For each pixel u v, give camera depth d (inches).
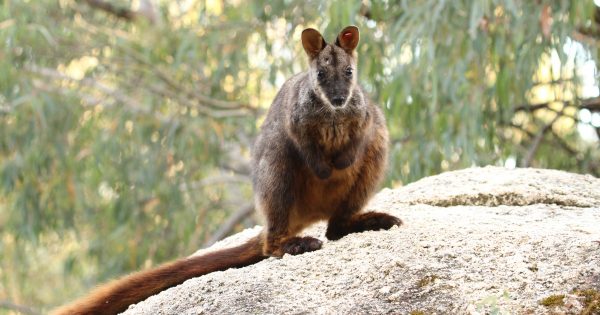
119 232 702.5
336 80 298.2
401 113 551.5
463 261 242.5
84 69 768.9
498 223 274.8
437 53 527.2
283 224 297.9
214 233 768.3
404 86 523.2
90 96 726.5
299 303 237.3
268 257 294.2
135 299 284.0
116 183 707.4
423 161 569.3
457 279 234.1
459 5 508.4
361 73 567.5
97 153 684.7
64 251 809.5
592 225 265.7
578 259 234.1
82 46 724.7
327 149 298.7
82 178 701.3
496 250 246.4
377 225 293.3
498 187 323.0
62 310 283.6
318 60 306.7
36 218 682.2
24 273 751.7
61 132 689.0
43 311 761.6
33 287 794.2
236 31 695.7
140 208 718.5
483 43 520.4
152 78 724.0
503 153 604.4
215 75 691.4
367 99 307.1
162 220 726.5
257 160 310.7
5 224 737.6
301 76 313.1
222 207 781.9
